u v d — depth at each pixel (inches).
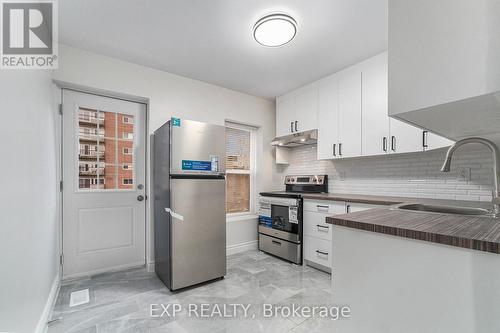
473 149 83.7
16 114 48.5
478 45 28.4
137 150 110.7
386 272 35.0
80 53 91.7
